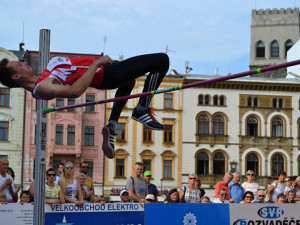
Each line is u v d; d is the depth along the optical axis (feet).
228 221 35.60
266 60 253.85
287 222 36.65
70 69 19.04
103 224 34.04
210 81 19.57
